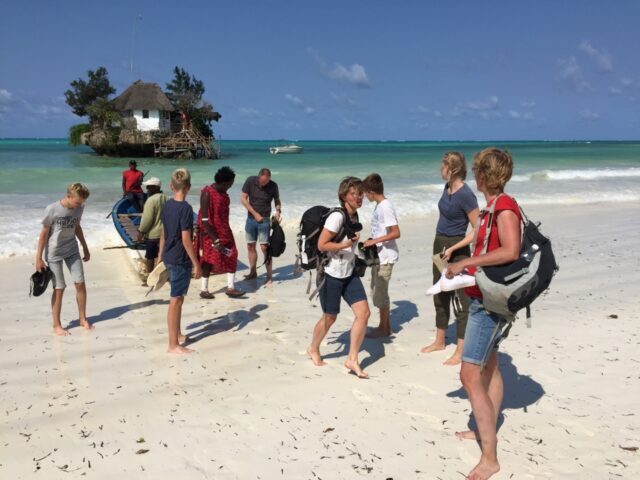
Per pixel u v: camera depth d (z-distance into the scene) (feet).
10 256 29.07
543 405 12.87
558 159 138.72
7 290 23.04
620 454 10.80
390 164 121.70
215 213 21.83
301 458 10.81
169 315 16.34
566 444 11.19
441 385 14.17
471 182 66.23
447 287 10.14
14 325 18.79
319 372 15.01
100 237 33.40
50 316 19.89
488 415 10.00
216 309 21.02
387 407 12.96
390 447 11.22
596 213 46.96
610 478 10.03
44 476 10.17
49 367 15.28
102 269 27.09
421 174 87.76
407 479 10.15
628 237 34.94
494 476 10.11
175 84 195.62
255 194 25.02
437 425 12.14
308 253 14.78
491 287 9.11
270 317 20.04
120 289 23.70
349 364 14.74
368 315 14.71
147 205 23.08
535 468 10.37
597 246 31.91
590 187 66.74
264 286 24.66
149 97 176.55
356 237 14.33
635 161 127.65
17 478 10.10
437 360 15.90
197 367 15.35
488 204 9.75
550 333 17.63
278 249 24.45
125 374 14.84
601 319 18.97
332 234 14.10
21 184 65.57
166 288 24.08
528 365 15.16
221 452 11.00
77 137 178.09
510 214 9.23
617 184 70.54
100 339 17.56
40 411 12.67
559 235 35.76
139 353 16.39
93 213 41.65
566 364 15.20
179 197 16.37
